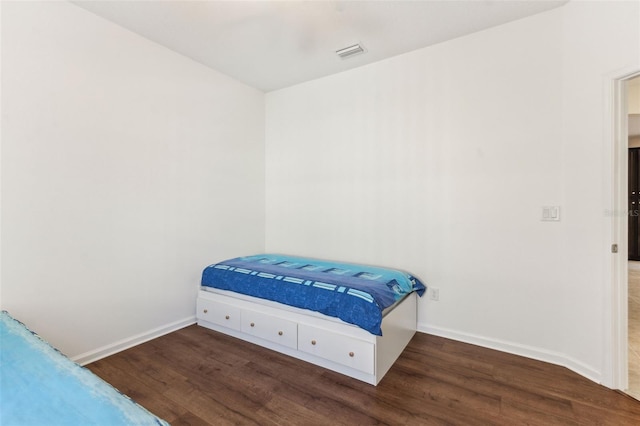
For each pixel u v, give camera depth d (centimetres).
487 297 251
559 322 223
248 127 363
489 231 249
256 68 316
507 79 239
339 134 328
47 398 108
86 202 225
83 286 225
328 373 214
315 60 299
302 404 181
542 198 228
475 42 251
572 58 211
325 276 254
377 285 228
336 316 214
